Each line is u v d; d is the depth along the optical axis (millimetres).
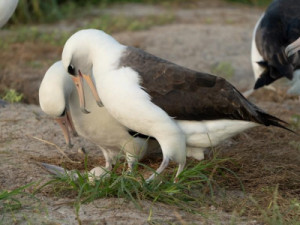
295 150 12297
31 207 9156
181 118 9891
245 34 23812
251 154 11984
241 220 9000
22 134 12477
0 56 19906
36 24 25375
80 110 10641
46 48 21250
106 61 9812
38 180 10250
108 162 11227
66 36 21797
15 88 16344
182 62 19844
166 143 9805
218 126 10070
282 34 14406
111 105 9805
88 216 8844
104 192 9508
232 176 10820
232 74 18703
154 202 9344
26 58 19828
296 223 8758
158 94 9727
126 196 9375
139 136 10688
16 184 10125
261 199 9812
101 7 28062
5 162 10914
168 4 29344
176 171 10523
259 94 16906
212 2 30500
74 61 9977
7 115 13516
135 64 9789
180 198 9617
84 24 24906
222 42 22453
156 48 21344
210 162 10406
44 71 18219
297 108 15742
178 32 23547
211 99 9914
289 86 16078
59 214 8914
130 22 24844
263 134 13258
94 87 10172
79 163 11383
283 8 14898
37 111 14016
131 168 10406
